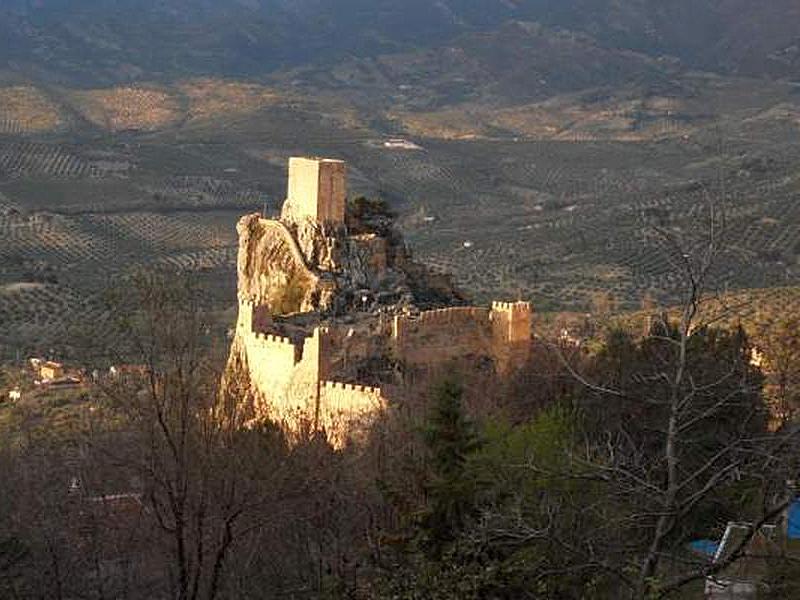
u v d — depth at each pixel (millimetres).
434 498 44156
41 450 76000
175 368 52281
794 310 156625
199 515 49219
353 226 126125
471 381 87750
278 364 96562
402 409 76312
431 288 124875
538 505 42281
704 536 50719
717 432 45688
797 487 31516
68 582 60500
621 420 56781
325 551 56125
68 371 145875
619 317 176000
